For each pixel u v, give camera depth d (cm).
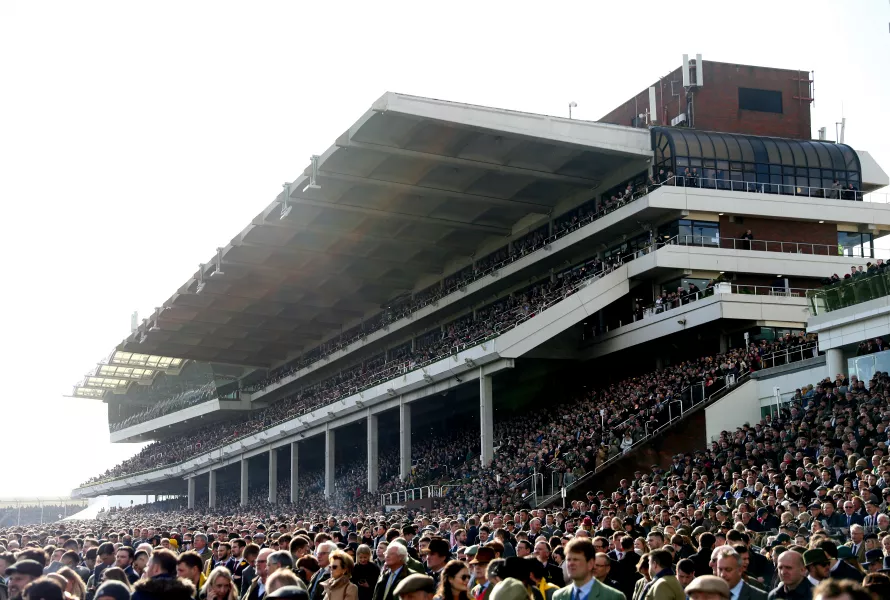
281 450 9919
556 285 5784
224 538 2117
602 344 5684
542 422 5575
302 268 7425
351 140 5128
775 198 5438
